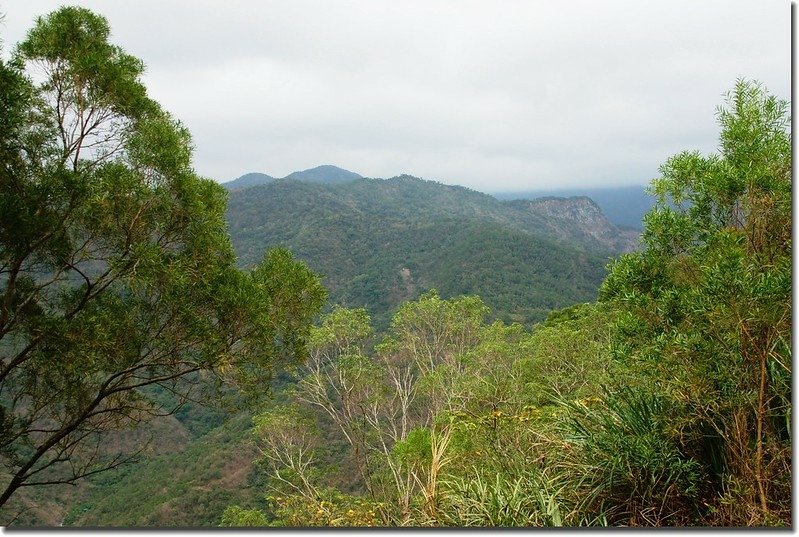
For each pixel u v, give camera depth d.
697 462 3.21
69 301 6.86
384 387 16.27
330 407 15.07
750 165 2.87
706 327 2.83
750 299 2.46
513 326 15.67
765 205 2.84
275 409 14.34
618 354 3.27
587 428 3.66
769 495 2.87
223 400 7.19
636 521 3.15
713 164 3.12
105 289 6.82
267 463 14.97
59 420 6.82
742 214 3.06
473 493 3.60
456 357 15.12
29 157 5.92
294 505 6.94
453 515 3.63
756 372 2.82
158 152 5.77
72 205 5.71
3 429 6.19
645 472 3.25
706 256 3.00
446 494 3.86
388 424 17.05
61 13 6.17
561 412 4.18
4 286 6.46
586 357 8.32
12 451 6.62
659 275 3.16
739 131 3.01
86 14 6.33
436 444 4.65
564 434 3.76
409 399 17.09
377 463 14.23
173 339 6.32
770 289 2.42
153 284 5.94
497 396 7.43
